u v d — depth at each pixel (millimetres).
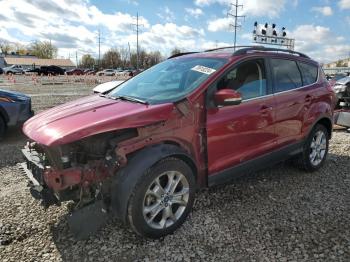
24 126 3584
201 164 3666
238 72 4004
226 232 3430
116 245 3211
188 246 3199
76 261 2982
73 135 2900
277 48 4797
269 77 4383
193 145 3541
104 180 3135
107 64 111312
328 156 6039
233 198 4195
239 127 3898
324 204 4070
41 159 3330
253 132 4082
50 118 3383
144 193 3100
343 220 3684
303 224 3594
